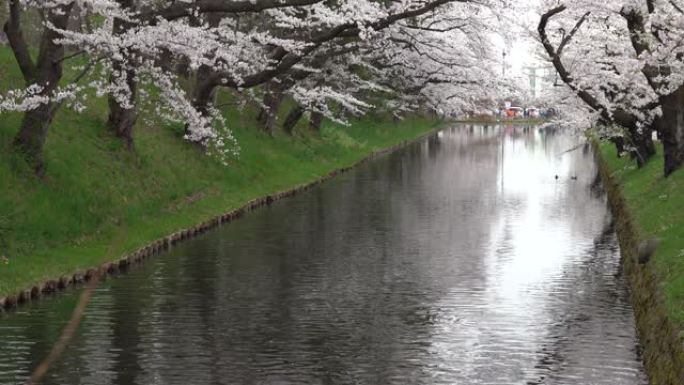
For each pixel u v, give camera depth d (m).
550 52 30.52
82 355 13.77
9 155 20.64
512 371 13.18
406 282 19.42
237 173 33.88
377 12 29.53
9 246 18.34
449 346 14.52
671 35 24.44
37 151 21.23
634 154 37.09
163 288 18.50
